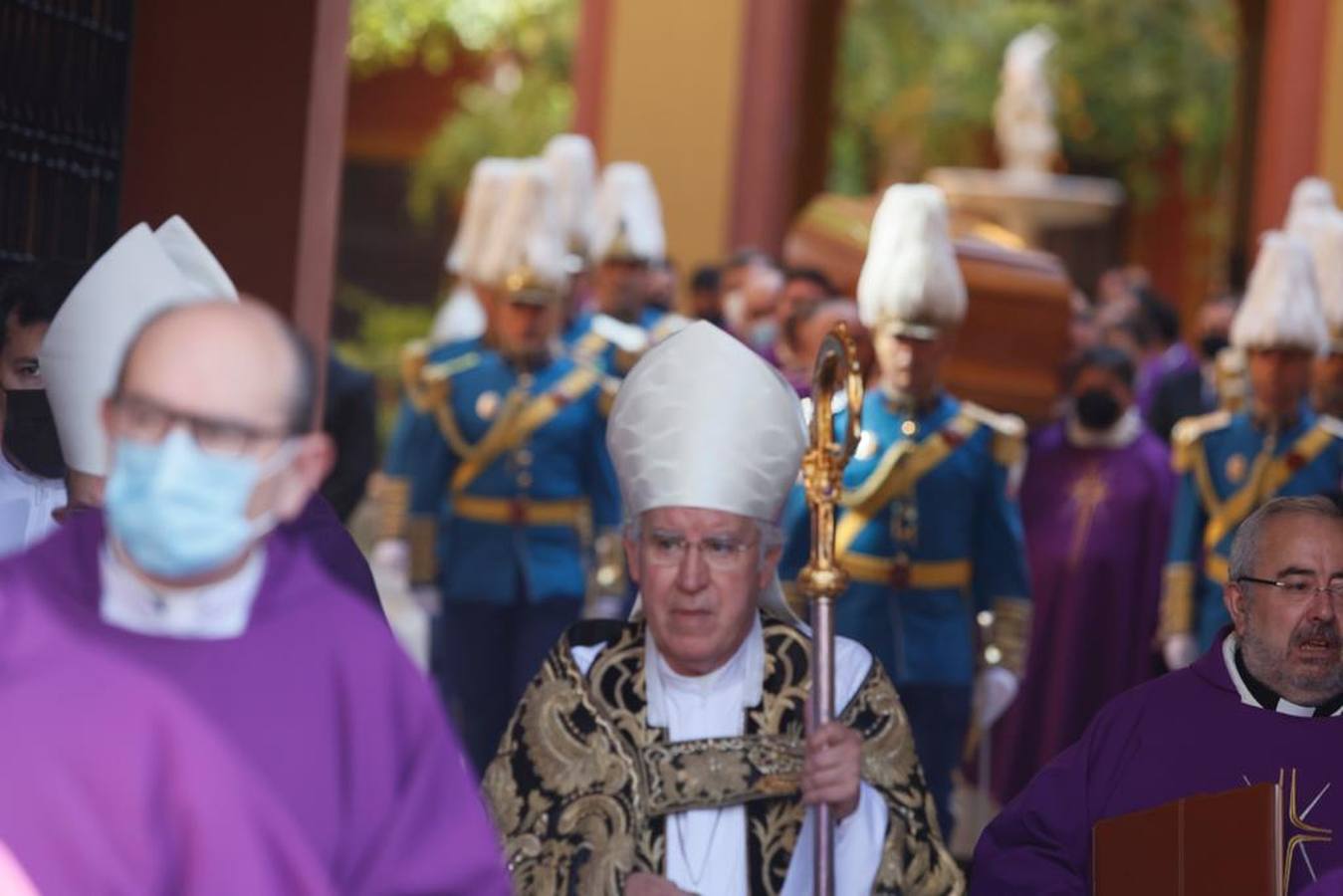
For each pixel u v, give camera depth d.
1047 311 37.06
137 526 11.45
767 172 58.16
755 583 16.28
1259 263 35.00
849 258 38.62
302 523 17.16
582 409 34.97
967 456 29.58
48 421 17.67
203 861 11.45
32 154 24.02
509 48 88.12
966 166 109.88
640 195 42.28
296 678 11.98
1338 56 56.25
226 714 11.76
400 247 94.19
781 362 33.91
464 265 35.91
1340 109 56.28
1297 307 34.50
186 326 11.67
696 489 16.03
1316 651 18.80
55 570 12.02
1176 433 38.19
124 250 16.16
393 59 87.94
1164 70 107.38
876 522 29.36
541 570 34.50
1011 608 29.81
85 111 24.98
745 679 16.44
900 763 16.48
